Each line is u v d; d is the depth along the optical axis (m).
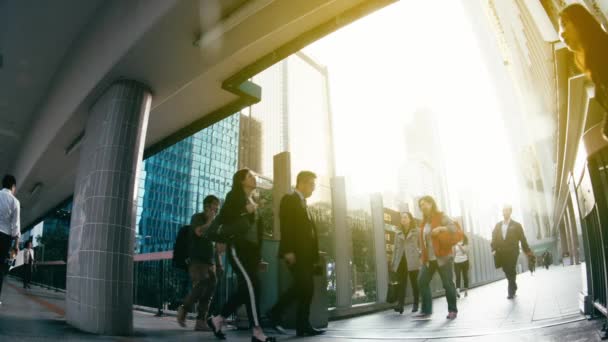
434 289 10.62
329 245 7.21
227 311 3.86
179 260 5.24
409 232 7.02
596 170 2.92
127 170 5.52
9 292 9.66
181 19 4.92
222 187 112.88
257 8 4.69
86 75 6.58
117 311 4.76
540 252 96.00
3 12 6.71
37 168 10.67
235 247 3.71
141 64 5.65
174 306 7.53
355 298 7.44
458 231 5.41
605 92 1.38
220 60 5.78
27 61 8.24
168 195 98.00
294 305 5.04
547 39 5.32
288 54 6.17
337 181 7.74
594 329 2.87
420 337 3.45
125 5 5.77
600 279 3.21
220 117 8.32
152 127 9.10
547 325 3.43
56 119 8.13
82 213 5.42
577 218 3.83
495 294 9.38
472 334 3.36
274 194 6.24
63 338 3.63
